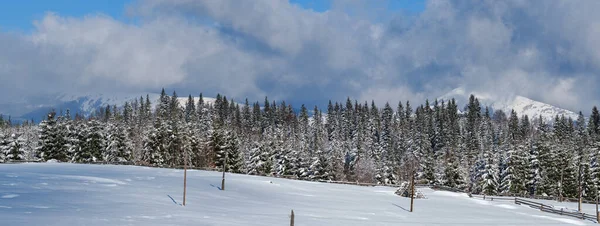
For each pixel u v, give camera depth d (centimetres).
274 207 4978
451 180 10031
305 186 7569
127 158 10019
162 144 9938
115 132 9919
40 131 9656
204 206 4494
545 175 9281
